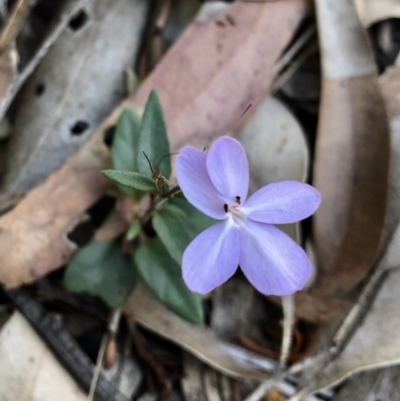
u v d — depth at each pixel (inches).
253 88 4.0
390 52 4.3
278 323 4.1
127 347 4.0
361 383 3.9
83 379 3.7
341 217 3.8
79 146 3.9
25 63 4.3
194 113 3.9
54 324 3.7
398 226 3.8
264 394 3.9
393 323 3.7
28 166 4.1
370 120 3.8
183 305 3.5
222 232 2.7
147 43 4.4
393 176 3.8
